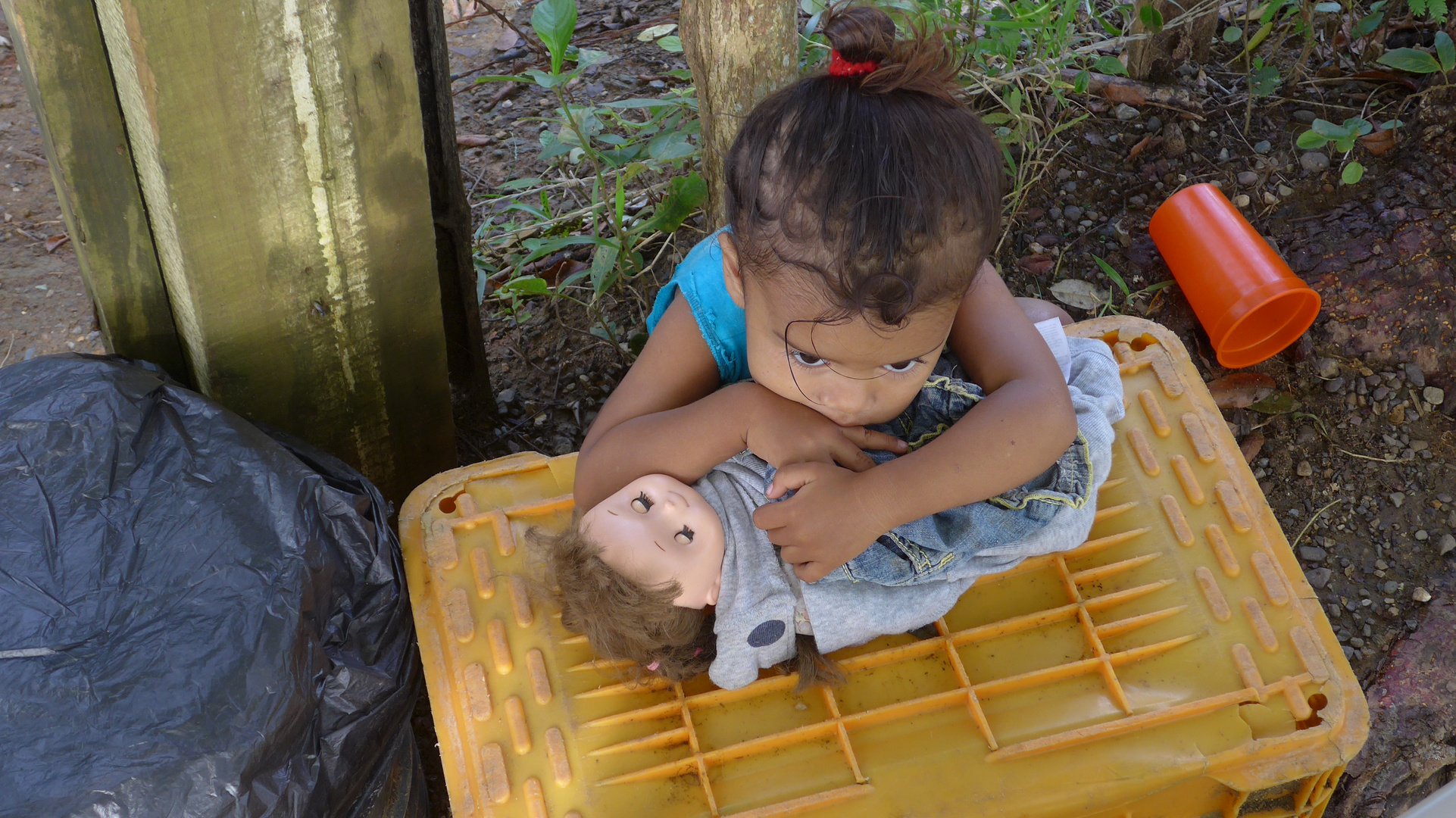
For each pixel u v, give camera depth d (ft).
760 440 3.91
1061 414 3.93
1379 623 5.98
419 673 4.25
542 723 3.99
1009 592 4.39
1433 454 6.50
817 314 3.28
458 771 3.93
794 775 3.91
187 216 3.96
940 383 4.07
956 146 3.18
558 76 5.77
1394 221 6.89
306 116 3.97
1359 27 7.33
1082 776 3.91
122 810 3.15
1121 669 4.21
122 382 4.02
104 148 3.96
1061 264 7.16
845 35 3.22
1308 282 6.85
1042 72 7.20
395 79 4.07
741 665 3.92
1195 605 4.33
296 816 3.52
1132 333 5.21
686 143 5.89
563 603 4.01
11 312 7.25
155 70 3.56
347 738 3.79
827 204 3.09
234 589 3.60
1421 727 5.62
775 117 3.28
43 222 7.94
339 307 4.63
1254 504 4.61
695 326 4.25
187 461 3.91
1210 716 4.08
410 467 5.59
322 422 5.01
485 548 4.44
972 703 4.03
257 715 3.37
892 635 4.21
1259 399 6.64
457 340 6.35
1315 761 4.00
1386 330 6.68
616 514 3.69
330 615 3.86
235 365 4.54
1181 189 7.07
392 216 4.47
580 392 6.77
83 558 3.63
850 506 3.77
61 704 3.28
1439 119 7.00
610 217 6.70
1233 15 8.31
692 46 5.15
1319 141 6.53
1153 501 4.62
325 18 3.78
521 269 7.27
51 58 3.68
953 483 3.78
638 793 3.85
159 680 3.36
